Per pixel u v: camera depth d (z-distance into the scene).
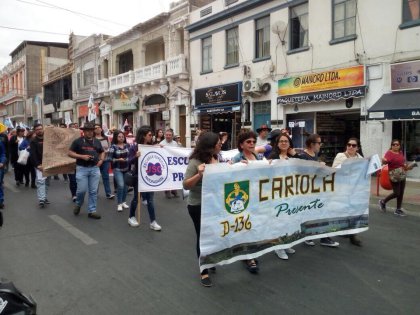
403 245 5.75
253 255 4.60
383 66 12.61
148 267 4.82
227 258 4.38
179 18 21.83
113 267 4.82
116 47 28.83
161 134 11.48
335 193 5.43
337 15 14.07
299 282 4.36
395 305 3.79
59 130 8.88
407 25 11.94
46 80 44.91
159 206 8.73
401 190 7.85
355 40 13.40
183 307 3.76
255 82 16.83
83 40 33.62
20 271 4.67
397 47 12.27
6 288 2.49
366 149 13.19
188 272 4.66
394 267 4.82
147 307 3.76
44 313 3.64
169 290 4.14
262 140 8.34
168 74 22.62
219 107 19.27
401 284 4.29
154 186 6.80
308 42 15.01
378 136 12.88
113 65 29.44
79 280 4.41
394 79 12.21
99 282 4.35
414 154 12.30
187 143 21.78
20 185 11.95
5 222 7.09
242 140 4.93
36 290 4.14
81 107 35.00
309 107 15.16
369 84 13.03
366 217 5.74
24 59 53.75
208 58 20.41
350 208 5.59
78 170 7.47
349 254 5.32
